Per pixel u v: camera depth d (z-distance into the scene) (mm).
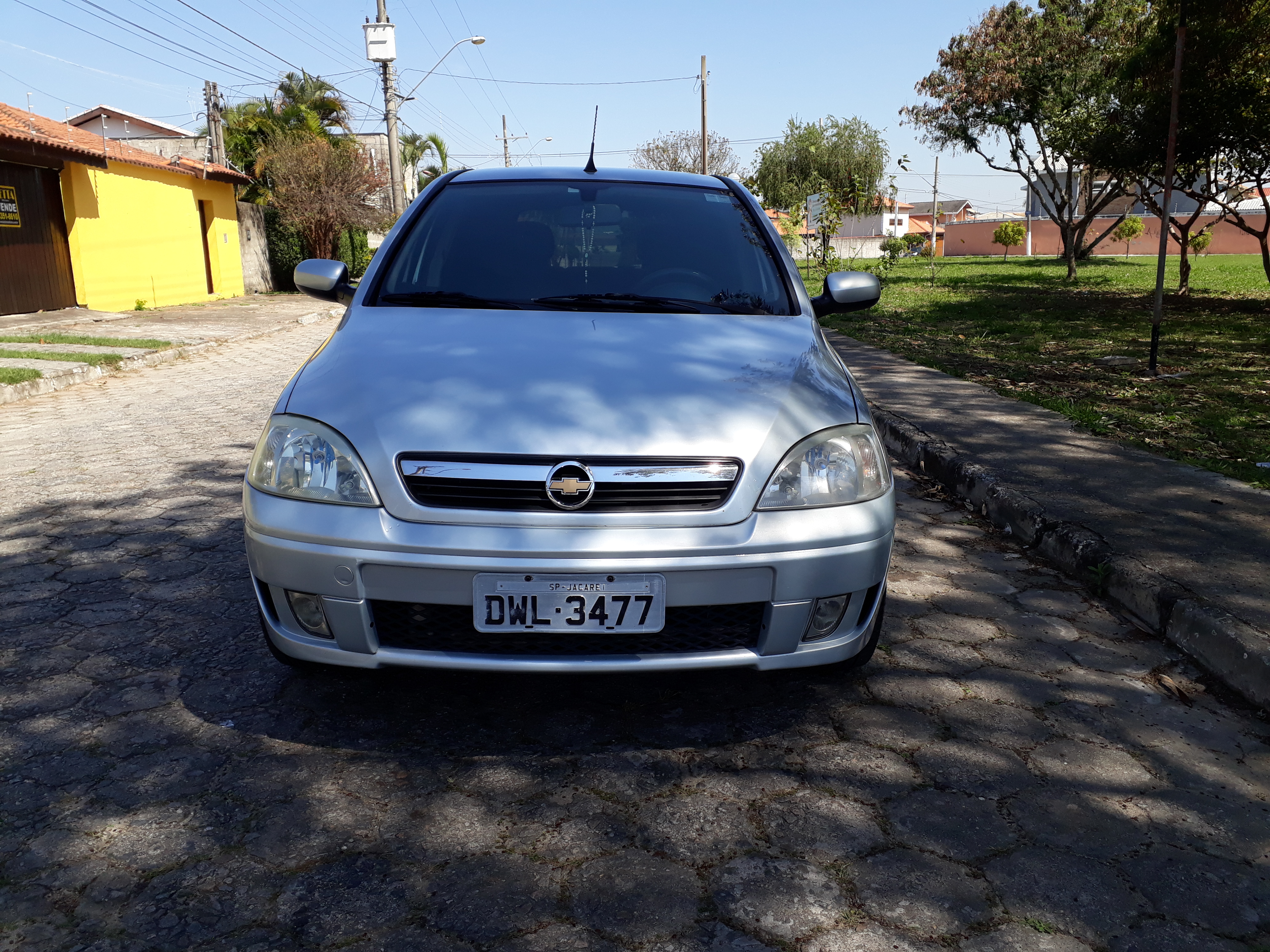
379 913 1774
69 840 1977
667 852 1965
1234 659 2725
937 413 6012
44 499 4641
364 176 25766
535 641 2184
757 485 2188
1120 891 1860
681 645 2229
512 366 2418
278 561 2221
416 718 2502
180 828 2021
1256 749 2420
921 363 8453
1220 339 10391
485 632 2129
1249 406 6285
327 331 14953
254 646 2936
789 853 1963
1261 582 3146
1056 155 22516
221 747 2355
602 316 2812
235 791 2162
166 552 3834
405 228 3305
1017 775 2275
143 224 18172
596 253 3188
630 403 2264
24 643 2963
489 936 1715
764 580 2186
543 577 2100
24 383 8102
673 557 2113
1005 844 2006
